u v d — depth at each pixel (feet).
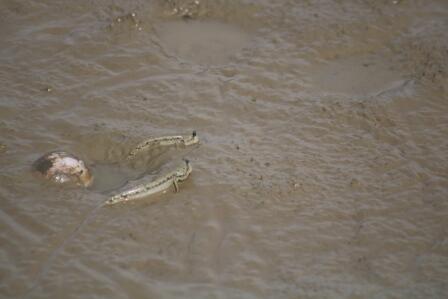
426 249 47.78
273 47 68.80
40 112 57.62
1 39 66.03
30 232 46.57
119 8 71.87
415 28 72.79
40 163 51.37
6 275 43.21
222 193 51.16
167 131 57.06
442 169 54.95
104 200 49.52
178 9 73.15
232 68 65.46
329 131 58.39
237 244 47.19
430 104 62.28
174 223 48.39
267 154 55.36
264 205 50.42
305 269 45.65
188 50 67.77
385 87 64.34
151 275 44.29
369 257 46.88
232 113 59.98
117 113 58.65
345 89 63.87
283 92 62.90
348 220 49.75
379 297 43.52
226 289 43.70
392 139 57.93
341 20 72.90
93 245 46.06
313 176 53.31
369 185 52.90
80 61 64.44
